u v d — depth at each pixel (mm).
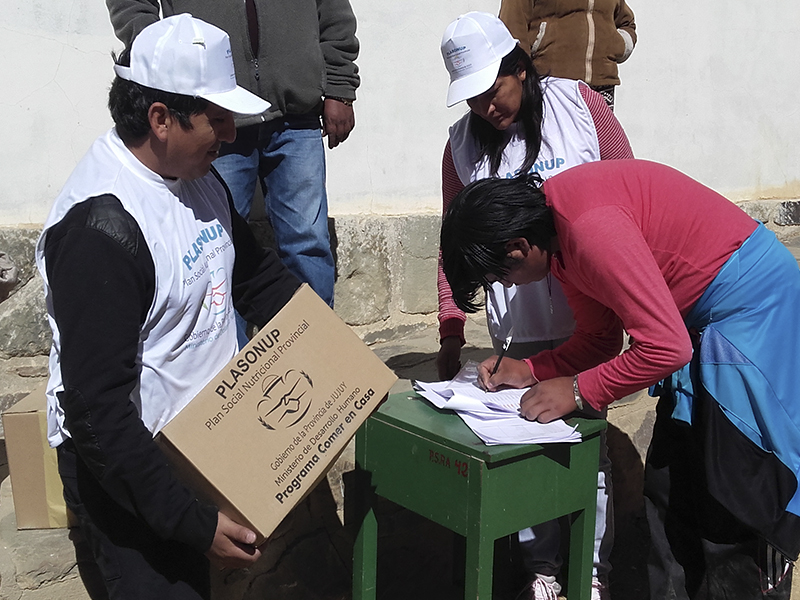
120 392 1479
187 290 1614
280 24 2561
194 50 1505
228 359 1791
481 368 2211
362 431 2168
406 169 3873
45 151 2951
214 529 1565
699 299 1954
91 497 1617
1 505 2354
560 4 3234
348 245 3564
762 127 5582
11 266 2291
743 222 1941
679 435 2154
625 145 2311
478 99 2156
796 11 5582
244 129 2656
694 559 2174
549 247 1915
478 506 1854
